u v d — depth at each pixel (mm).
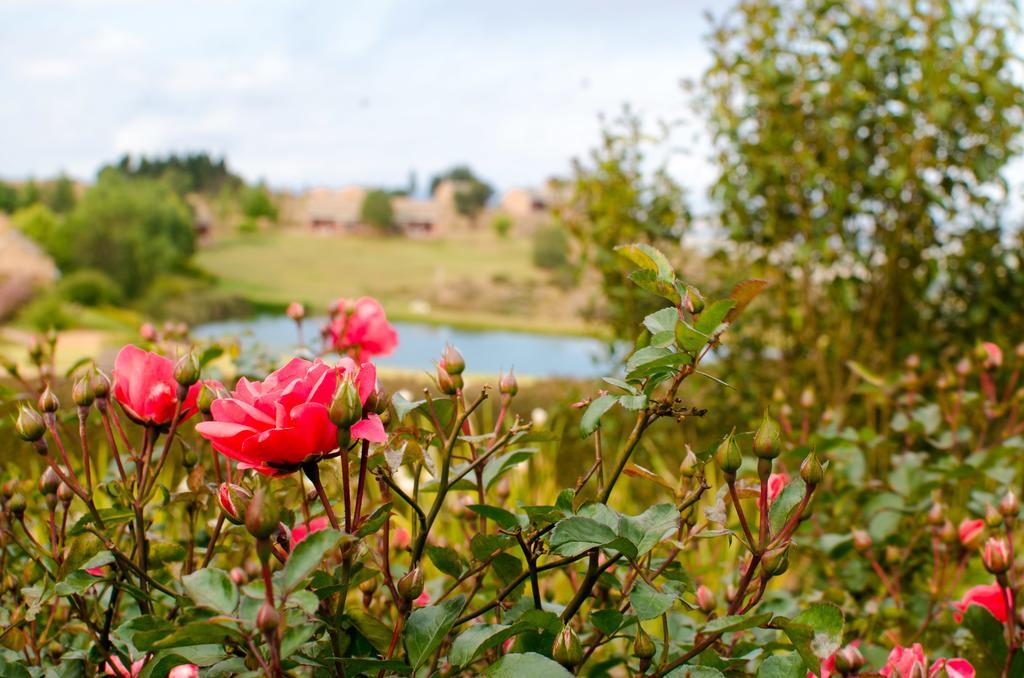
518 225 54531
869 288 4012
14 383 2160
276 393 772
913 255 3979
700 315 864
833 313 4109
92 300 30031
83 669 1023
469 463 1146
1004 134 3631
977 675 1312
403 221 57875
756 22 3916
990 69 3623
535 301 31281
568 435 4133
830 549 1861
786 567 852
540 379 5156
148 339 1715
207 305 32906
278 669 675
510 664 787
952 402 2688
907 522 1944
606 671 1226
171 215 39812
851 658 897
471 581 1353
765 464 841
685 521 989
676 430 4199
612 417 3977
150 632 748
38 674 985
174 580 1239
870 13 3875
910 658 970
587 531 831
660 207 4207
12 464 1448
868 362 3998
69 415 1451
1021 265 4020
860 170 3830
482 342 23406
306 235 57156
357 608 1001
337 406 746
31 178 52844
